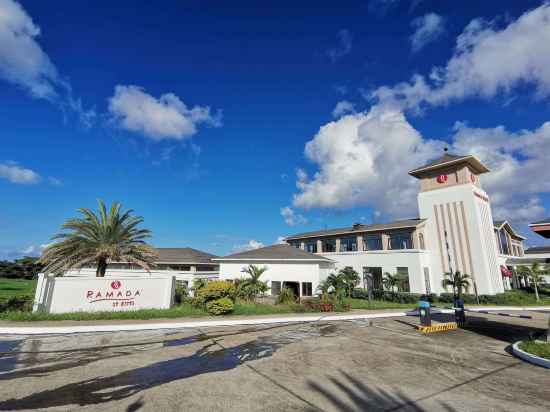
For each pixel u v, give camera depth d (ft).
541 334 43.93
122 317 50.01
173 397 19.93
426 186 120.47
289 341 37.88
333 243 141.08
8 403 18.66
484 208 110.83
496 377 24.73
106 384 22.12
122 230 67.31
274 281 103.50
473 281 101.65
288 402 19.33
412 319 60.03
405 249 111.75
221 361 28.53
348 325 51.65
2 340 35.91
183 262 128.16
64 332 40.86
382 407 18.74
